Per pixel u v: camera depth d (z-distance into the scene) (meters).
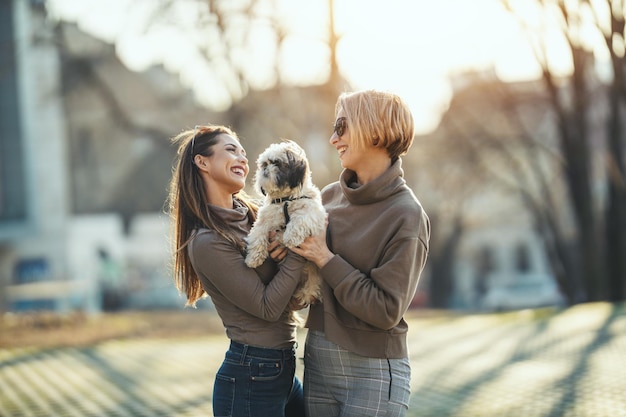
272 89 16.86
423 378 8.01
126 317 15.65
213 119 18.58
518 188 22.88
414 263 2.77
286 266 2.89
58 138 30.55
